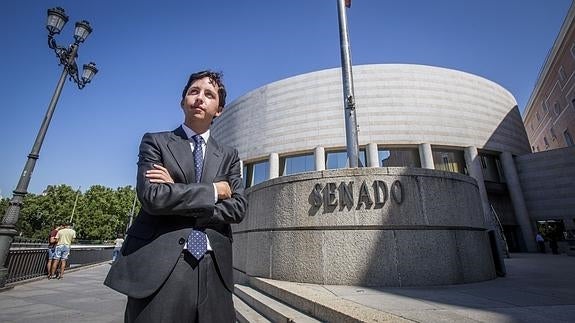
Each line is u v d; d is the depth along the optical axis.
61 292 7.77
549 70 34.56
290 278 5.55
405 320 2.65
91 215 53.56
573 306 3.29
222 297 1.39
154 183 1.34
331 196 5.62
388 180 5.55
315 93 28.23
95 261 18.70
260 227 6.61
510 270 7.67
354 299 3.74
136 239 1.34
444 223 5.46
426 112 26.50
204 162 1.63
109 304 6.38
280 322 3.78
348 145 7.47
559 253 20.16
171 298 1.22
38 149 8.38
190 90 1.81
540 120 40.34
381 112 26.47
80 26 9.64
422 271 5.06
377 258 5.11
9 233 7.73
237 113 32.22
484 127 27.36
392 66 27.77
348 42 8.46
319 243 5.45
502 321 2.63
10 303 6.30
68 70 9.43
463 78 28.42
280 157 28.55
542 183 25.97
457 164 26.17
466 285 5.03
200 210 1.34
